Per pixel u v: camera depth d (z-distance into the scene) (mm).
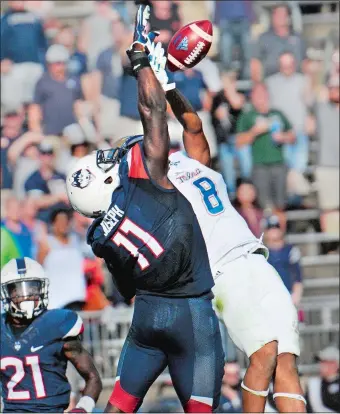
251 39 35156
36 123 34250
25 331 19672
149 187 15484
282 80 34500
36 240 31188
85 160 16172
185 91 33000
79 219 31047
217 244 16750
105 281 31875
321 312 30578
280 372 16469
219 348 16094
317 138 34531
